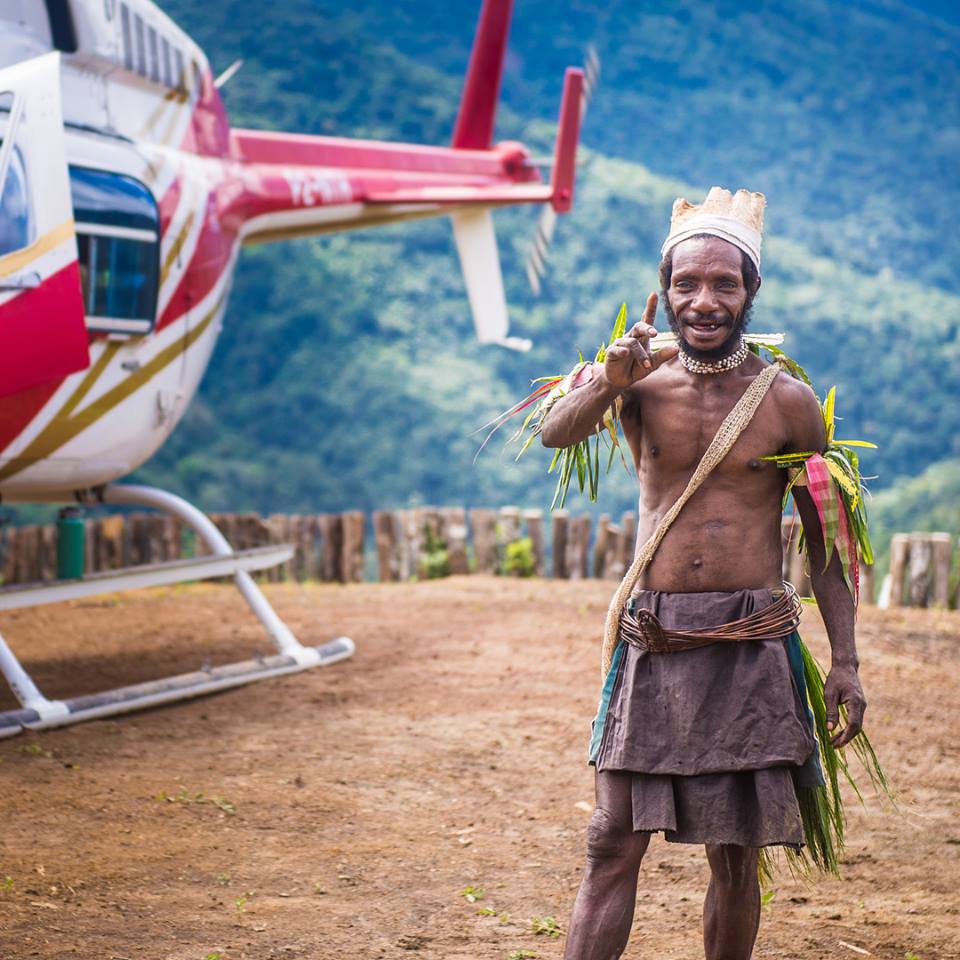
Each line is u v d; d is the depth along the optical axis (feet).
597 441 11.42
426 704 25.40
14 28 24.75
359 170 38.73
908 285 397.80
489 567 48.73
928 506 254.27
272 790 19.44
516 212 344.69
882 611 40.63
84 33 25.79
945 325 348.18
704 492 10.88
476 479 278.05
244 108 385.50
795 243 414.21
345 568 47.26
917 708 26.25
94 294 25.25
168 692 25.00
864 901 15.17
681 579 10.79
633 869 10.70
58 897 14.58
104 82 26.86
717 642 10.55
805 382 11.45
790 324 338.75
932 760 22.09
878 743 23.21
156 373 27.63
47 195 22.41
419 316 315.99
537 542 47.78
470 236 44.34
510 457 285.64
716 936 11.40
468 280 44.50
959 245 543.80
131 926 13.73
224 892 15.01
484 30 44.98
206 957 12.81
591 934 10.48
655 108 631.97
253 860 16.25
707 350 10.85
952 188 584.81
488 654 30.81
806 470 10.85
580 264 337.11
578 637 33.35
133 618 36.86
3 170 21.90
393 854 16.65
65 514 30.89
